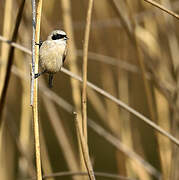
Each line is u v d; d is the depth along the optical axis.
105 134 9.73
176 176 8.96
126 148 9.65
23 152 9.71
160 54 9.76
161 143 8.73
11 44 7.70
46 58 6.96
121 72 10.19
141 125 14.39
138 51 8.42
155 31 9.78
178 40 10.98
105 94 7.68
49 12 10.07
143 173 9.54
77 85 9.45
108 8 10.45
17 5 9.78
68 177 13.49
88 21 6.35
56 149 14.39
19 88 12.76
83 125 6.38
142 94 13.49
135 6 9.99
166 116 9.24
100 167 13.86
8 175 10.14
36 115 5.98
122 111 10.05
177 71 9.43
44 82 9.82
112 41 10.48
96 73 14.12
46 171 9.51
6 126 10.55
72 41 9.39
